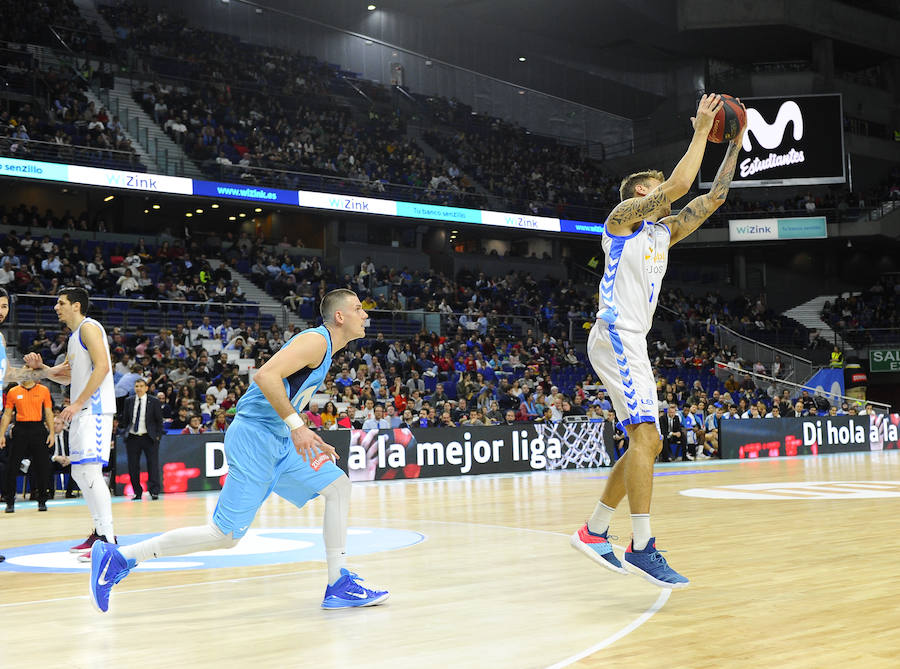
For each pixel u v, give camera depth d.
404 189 25.66
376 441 13.04
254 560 5.05
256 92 26.80
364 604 3.59
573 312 25.89
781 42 31.66
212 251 22.91
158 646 2.97
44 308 17.38
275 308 21.08
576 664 2.63
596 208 29.30
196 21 28.28
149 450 10.68
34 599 3.92
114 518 8.10
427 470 13.54
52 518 8.36
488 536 6.04
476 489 10.77
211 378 16.36
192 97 24.80
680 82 33.44
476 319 23.28
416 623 3.26
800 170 28.36
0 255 18.38
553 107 33.84
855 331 29.17
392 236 26.69
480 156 30.27
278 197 22.28
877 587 3.80
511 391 18.12
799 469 13.39
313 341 3.47
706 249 31.59
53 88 22.19
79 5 25.81
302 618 3.40
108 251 20.98
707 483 10.81
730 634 2.97
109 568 3.36
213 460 11.93
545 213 27.86
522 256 28.92
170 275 19.98
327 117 27.64
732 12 29.91
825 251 32.34
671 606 3.48
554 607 3.52
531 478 12.91
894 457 16.81
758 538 5.55
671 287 29.88
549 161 31.73
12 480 9.22
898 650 2.72
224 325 18.73
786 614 3.27
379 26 31.20
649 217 3.72
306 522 7.36
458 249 28.81
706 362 24.44
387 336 21.75
